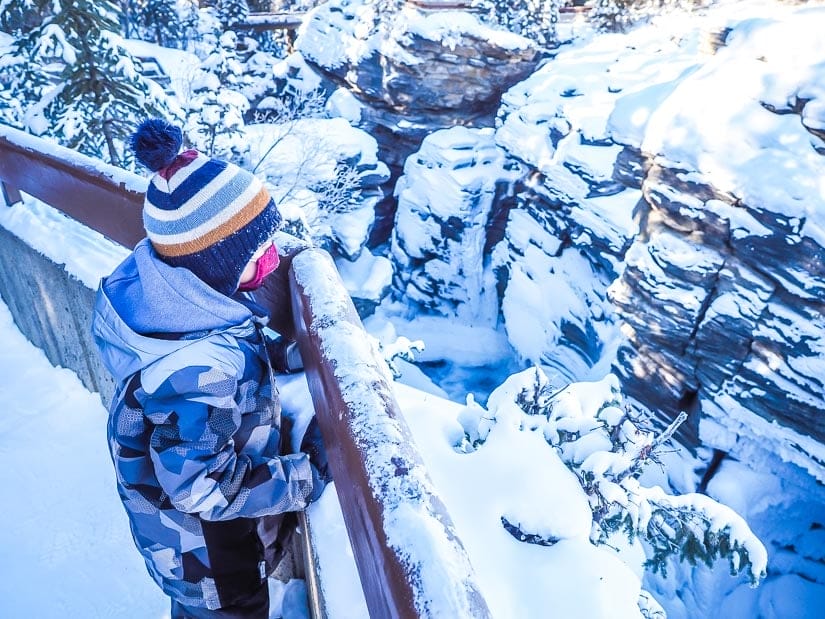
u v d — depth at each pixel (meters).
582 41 16.53
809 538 7.92
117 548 2.67
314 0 26.48
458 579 0.67
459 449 2.03
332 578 1.21
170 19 18.70
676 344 8.02
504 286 15.91
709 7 17.41
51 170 2.72
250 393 1.16
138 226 2.21
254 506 1.15
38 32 7.80
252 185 1.08
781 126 6.58
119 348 1.09
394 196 17.56
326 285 1.33
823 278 6.42
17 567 2.57
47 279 3.32
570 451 2.38
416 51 15.27
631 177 9.58
